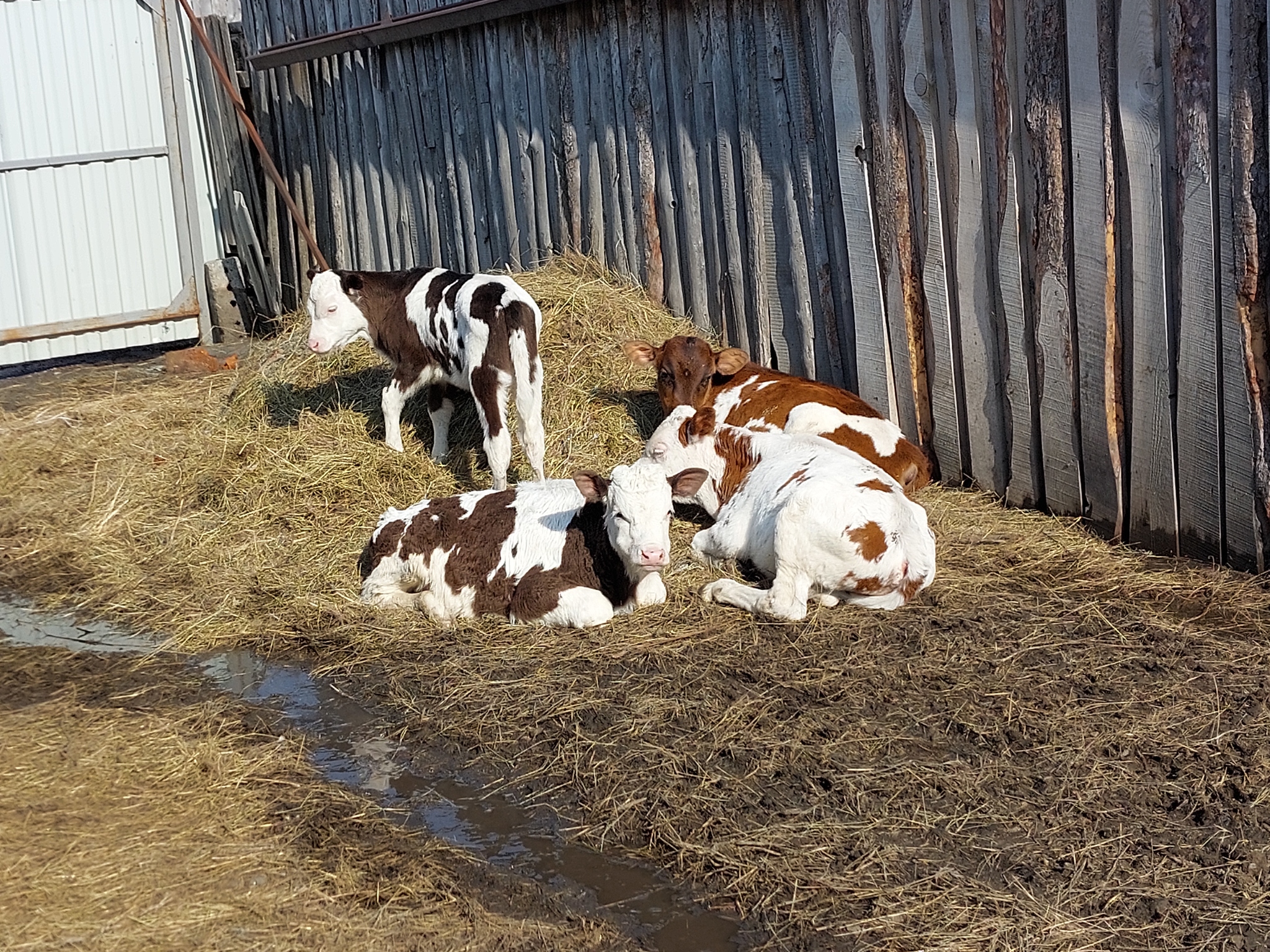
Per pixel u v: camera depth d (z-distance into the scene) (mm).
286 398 5797
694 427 4789
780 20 5355
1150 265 4379
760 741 3383
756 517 4340
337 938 2666
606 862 2988
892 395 5309
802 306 5578
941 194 4961
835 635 3938
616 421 5438
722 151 5758
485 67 6879
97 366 7676
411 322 5070
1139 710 3484
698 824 3066
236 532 4867
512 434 5328
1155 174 4309
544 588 4109
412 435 5445
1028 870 2883
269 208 8695
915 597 4176
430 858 2977
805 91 5355
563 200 6617
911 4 4867
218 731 3574
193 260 8125
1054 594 4219
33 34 7512
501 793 3273
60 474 5570
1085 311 4582
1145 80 4266
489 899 2844
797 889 2838
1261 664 3711
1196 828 3010
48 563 4816
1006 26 4633
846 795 3154
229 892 2807
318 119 8219
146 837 3006
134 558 4785
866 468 4297
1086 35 4391
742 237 5789
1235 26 4027
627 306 6062
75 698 3768
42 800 3154
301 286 8688
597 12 6176
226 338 8414
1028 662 3760
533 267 6879
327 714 3693
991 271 4879
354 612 4289
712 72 5711
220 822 3092
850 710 3527
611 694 3648
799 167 5445
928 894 2801
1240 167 4082
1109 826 3020
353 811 3182
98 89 7734
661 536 3916
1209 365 4285
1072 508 4801
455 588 4266
